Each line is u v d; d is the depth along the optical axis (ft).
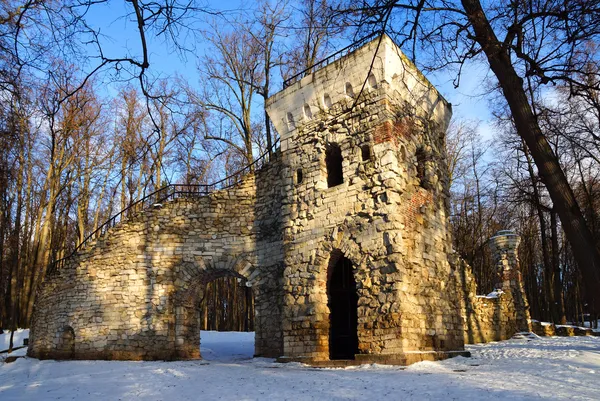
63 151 109.29
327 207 61.05
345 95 62.39
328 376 42.88
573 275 142.82
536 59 39.65
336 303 70.85
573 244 34.76
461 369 44.88
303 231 62.90
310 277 60.64
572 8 34.30
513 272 93.71
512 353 58.08
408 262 55.21
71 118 65.67
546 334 94.12
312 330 58.75
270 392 35.40
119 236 74.74
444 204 67.15
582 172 72.90
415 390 33.42
